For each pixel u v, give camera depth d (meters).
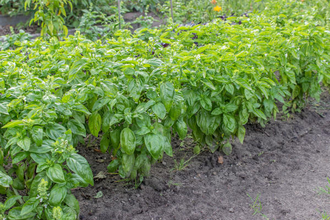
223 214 2.64
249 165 3.35
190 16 7.19
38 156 1.92
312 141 3.91
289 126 4.18
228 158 3.42
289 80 3.88
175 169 3.18
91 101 2.67
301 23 4.29
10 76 2.38
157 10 9.28
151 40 2.93
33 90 2.15
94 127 2.44
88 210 2.58
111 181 2.97
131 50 2.78
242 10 7.16
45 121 2.03
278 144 3.80
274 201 2.81
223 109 2.85
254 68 3.11
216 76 2.66
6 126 1.84
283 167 3.34
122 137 2.32
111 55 2.59
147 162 2.66
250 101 3.01
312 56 4.01
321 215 2.63
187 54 2.77
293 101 4.39
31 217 1.94
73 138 2.54
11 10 8.23
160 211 2.62
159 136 2.35
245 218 2.60
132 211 2.59
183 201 2.75
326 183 3.07
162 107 2.28
